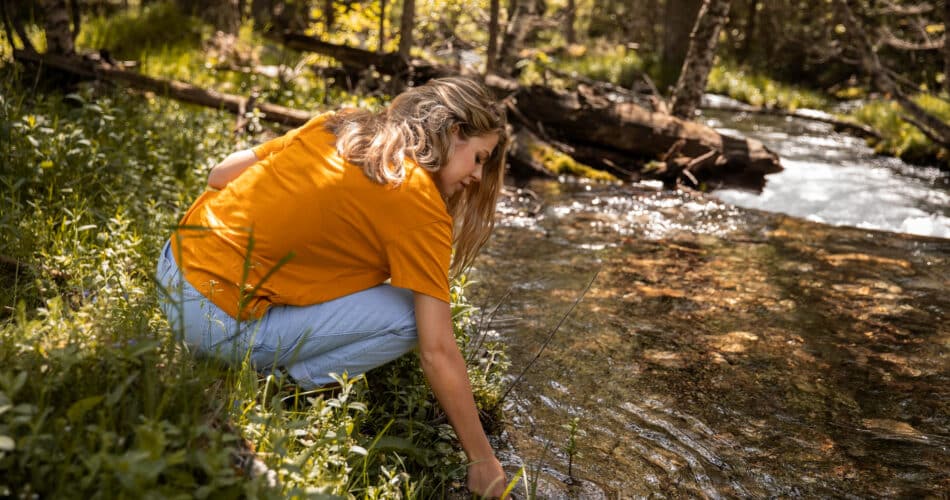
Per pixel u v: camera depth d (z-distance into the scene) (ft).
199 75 28.78
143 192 13.43
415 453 7.70
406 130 7.58
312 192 7.30
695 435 9.33
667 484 8.27
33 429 4.97
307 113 24.08
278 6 52.03
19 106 15.48
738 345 12.11
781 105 49.11
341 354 7.89
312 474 6.20
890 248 18.30
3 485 4.94
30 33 27.53
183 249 7.85
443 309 7.38
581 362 11.23
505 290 14.20
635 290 14.60
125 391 5.84
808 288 15.06
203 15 41.75
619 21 87.76
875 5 56.49
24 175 12.22
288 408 7.87
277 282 7.57
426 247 7.24
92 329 6.64
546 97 27.45
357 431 7.66
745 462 8.79
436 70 29.22
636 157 27.48
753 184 25.73
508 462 8.44
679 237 18.88
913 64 56.70
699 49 29.37
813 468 8.73
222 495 5.12
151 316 7.67
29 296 9.08
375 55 29.66
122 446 5.36
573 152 27.37
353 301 7.69
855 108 48.67
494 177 8.45
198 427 5.37
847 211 22.56
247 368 7.02
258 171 7.70
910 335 12.76
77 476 4.94
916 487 8.41
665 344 12.05
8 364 5.86
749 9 71.00
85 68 22.52
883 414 10.07
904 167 30.04
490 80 28.71
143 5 40.52
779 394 10.52
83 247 10.73
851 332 12.82
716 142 26.84
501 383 10.05
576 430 9.19
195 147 17.95
